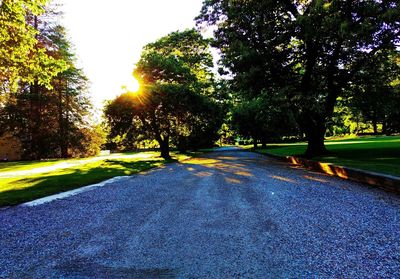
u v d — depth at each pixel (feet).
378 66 62.28
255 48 62.59
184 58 117.50
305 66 65.77
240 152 128.77
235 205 23.93
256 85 64.95
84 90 144.46
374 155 52.37
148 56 100.12
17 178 45.19
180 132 103.86
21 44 53.57
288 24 57.21
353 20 49.37
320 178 37.96
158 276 12.21
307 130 63.72
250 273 12.26
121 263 13.56
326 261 13.17
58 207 25.12
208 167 58.80
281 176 40.78
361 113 74.84
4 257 14.53
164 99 89.35
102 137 147.23
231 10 64.18
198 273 12.39
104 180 42.45
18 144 134.82
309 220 19.24
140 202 26.30
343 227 17.69
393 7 43.78
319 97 62.39
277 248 14.75
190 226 18.63
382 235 16.19
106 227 19.03
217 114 105.70
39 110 128.57
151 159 88.58
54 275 12.52
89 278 12.20
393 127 64.90
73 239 16.92
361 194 26.96
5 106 122.83
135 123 100.12
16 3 49.80
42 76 57.11
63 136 129.59
